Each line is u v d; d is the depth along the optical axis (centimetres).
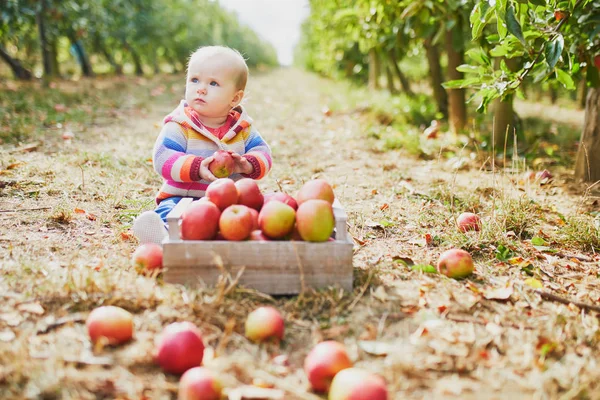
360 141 720
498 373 207
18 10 1120
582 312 254
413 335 229
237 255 257
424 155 639
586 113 513
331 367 191
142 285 255
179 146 318
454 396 192
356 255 324
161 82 1695
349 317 245
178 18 2422
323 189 276
